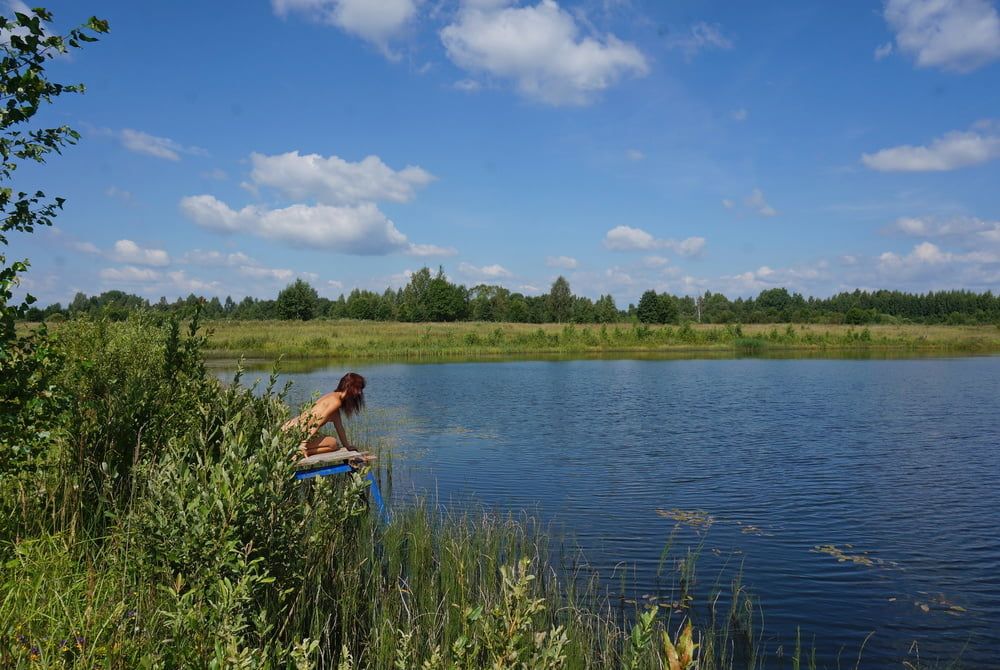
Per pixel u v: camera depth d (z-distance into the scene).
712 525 10.91
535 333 76.75
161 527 5.07
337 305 139.50
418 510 9.95
